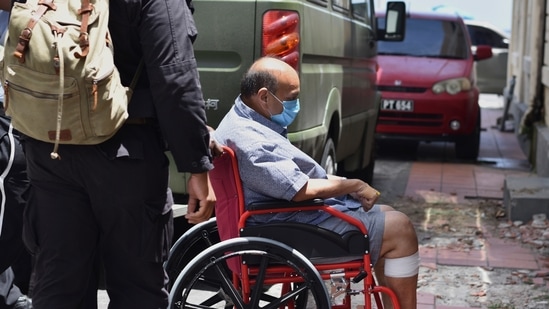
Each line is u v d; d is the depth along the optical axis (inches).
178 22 123.4
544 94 431.8
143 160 124.3
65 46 115.5
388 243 154.1
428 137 440.1
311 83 226.1
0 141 159.2
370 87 335.0
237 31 204.1
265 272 148.3
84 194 126.6
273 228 150.9
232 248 146.9
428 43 470.3
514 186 299.0
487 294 216.2
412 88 437.1
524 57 537.3
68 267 127.8
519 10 595.5
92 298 136.3
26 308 166.6
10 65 118.8
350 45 287.0
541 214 283.9
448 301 211.2
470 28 796.0
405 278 155.2
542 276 230.2
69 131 118.0
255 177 148.8
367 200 152.3
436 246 260.8
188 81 122.3
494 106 741.9
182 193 205.9
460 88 435.8
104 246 130.0
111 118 118.2
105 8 119.9
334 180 151.6
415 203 327.9
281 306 149.9
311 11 225.1
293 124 211.8
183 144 122.9
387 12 363.3
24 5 120.5
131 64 125.8
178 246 168.7
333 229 151.9
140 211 125.9
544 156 371.6
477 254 251.8
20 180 161.0
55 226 126.6
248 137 149.9
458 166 429.4
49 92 116.3
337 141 265.1
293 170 148.3
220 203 157.5
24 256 179.3
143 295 131.0
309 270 146.8
